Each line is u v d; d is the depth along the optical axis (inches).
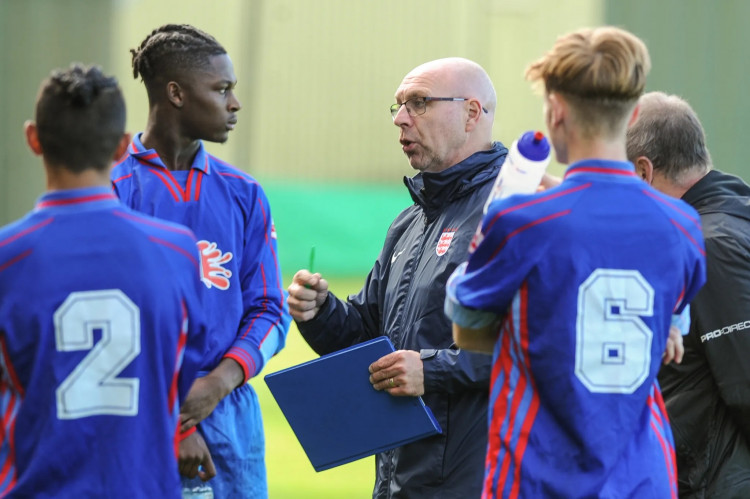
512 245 325.1
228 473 432.8
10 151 1424.7
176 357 340.2
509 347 333.7
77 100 330.3
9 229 332.2
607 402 323.3
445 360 430.3
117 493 326.3
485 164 461.4
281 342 449.7
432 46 2625.5
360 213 2044.8
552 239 323.0
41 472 323.9
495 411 334.6
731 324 414.6
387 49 2662.4
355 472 848.9
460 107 469.7
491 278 328.8
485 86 477.7
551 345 323.3
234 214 439.8
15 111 1424.7
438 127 468.4
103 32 1493.6
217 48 433.1
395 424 434.0
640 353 325.1
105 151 335.9
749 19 1723.7
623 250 324.5
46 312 323.9
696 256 335.6
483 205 450.0
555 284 322.7
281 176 2667.3
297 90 2674.7
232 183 445.4
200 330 353.7
